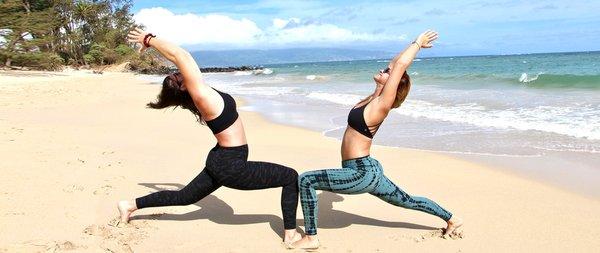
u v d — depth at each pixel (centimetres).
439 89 1866
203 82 367
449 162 678
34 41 4594
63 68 5675
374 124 361
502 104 1260
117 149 749
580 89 1570
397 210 467
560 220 431
